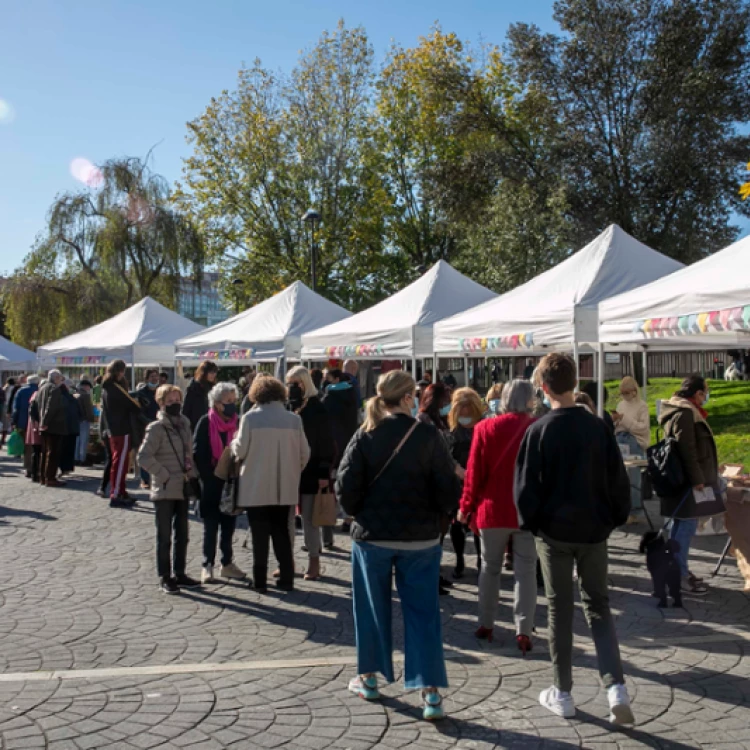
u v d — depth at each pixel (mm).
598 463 3949
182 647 5082
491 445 5078
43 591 6418
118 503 10648
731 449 14477
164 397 6504
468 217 30000
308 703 4156
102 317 30375
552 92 26906
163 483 6379
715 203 25344
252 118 32812
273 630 5461
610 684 3807
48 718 3924
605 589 3994
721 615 5703
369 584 4109
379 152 33781
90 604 6062
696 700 4176
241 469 6371
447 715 4008
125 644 5129
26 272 31875
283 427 6363
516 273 24281
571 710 3965
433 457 4059
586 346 12172
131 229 30219
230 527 6879
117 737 3717
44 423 12516
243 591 6488
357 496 4090
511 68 29422
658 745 3648
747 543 6246
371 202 33219
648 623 5543
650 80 25641
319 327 14695
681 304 6871
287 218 33344
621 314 7766
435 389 6727
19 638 5230
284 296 15664
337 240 32906
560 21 26859
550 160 26734
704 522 7652
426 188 31266
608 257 9523
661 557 5879
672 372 28141
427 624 4008
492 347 9906
